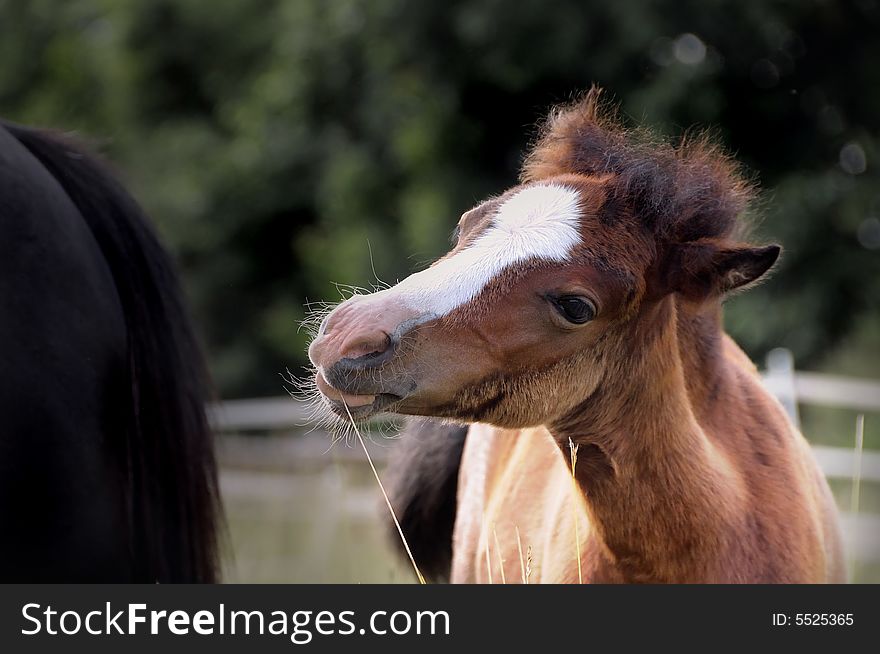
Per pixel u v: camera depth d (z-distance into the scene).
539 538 4.25
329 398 3.40
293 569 9.30
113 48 19.17
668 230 3.64
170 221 17.34
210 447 4.37
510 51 13.36
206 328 17.73
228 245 17.84
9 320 3.64
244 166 16.97
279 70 17.08
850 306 13.55
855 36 14.02
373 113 15.82
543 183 3.72
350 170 16.00
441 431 5.50
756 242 4.08
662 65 13.33
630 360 3.67
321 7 15.99
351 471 10.76
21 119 20.22
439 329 3.46
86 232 4.07
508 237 3.56
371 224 16.06
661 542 3.71
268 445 12.45
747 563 3.74
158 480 4.20
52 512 3.68
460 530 5.10
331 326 3.41
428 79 14.52
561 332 3.54
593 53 13.20
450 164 14.92
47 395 3.67
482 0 13.26
